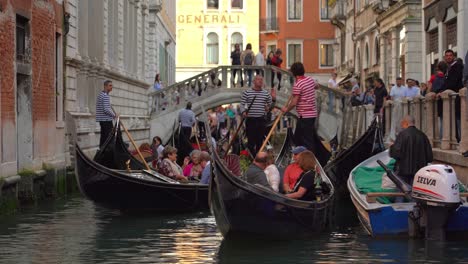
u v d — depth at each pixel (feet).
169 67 146.82
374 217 40.06
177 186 51.11
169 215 50.75
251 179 41.32
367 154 56.24
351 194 45.24
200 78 102.47
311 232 41.75
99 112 65.92
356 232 43.11
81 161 49.73
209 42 187.42
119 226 45.85
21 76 55.72
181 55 186.91
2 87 49.78
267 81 100.32
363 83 135.03
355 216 50.08
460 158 47.29
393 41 106.83
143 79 110.22
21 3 53.78
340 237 41.45
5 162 50.11
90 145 74.79
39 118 58.29
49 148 60.75
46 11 60.03
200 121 100.83
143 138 101.19
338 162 55.93
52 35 61.62
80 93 73.15
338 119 98.27
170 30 148.46
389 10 107.55
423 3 84.23
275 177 42.93
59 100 64.59
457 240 39.60
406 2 97.86
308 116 51.55
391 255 36.27
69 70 67.72
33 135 56.85
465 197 41.47
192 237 42.04
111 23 88.07
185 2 186.39
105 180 49.96
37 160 57.67
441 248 37.58
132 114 98.02
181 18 186.50
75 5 69.10
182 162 73.20
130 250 38.19
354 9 144.05
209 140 39.73
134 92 99.86
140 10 108.58
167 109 103.35
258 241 40.50
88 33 76.64
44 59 59.57
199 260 35.73
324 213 42.75
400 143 44.83
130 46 101.24
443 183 38.50
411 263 34.65
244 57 101.91
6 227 45.21
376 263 34.78
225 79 101.96
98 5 80.07
